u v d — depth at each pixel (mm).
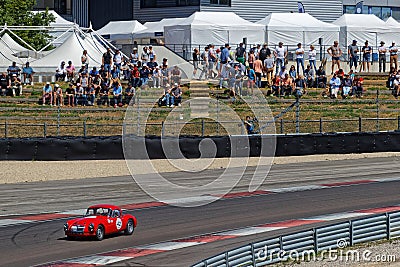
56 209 51594
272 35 129750
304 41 132000
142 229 43625
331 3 161125
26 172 72625
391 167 77562
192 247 38250
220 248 38000
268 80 110500
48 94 102125
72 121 96562
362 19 140625
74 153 80375
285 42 130625
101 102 102312
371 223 41188
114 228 40812
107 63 105000
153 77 97750
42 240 40125
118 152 81188
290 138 86375
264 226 44469
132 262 34625
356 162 82375
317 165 79812
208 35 125750
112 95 104188
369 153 89812
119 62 106438
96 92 102750
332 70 119250
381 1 175750
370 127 101000
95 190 61438
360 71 127125
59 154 80188
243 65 103688
